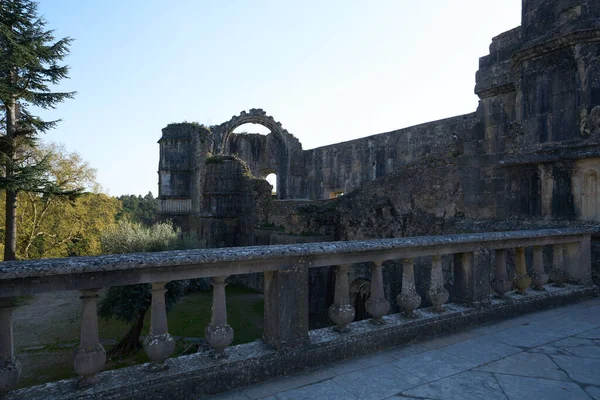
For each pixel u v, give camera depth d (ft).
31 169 55.11
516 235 18.56
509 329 16.21
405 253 15.24
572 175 26.13
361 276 53.98
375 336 13.80
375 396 10.59
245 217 90.58
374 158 96.99
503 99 35.73
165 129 114.62
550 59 27.35
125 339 44.09
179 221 112.98
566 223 26.32
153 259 10.25
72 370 38.63
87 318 9.96
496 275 18.60
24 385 35.35
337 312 13.61
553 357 13.17
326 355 12.73
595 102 25.22
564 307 19.72
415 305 15.29
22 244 87.40
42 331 51.21
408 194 47.98
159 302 10.77
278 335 12.09
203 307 64.39
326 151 114.52
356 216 57.62
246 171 96.43
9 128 57.52
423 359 13.07
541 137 27.96
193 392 10.56
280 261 12.24
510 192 30.94
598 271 23.38
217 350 11.64
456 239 16.16
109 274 10.02
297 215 69.26
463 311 16.37
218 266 11.40
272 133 123.85
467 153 39.45
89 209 96.99
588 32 25.08
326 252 12.87
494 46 36.37
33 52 54.90
